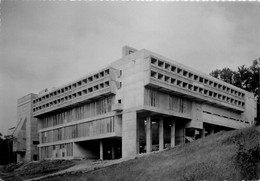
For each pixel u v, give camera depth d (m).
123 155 61.47
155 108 60.88
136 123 60.22
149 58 59.38
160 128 65.75
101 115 67.94
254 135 35.44
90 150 79.25
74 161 67.94
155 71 60.38
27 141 95.88
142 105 59.03
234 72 93.06
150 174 33.97
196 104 74.06
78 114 76.31
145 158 42.66
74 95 74.88
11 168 74.50
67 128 79.69
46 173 53.88
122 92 64.00
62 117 82.44
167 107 65.38
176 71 65.38
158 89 63.00
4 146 99.31
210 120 77.88
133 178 34.12
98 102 70.12
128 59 64.06
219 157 32.12
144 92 60.06
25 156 95.94
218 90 78.19
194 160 34.19
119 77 65.31
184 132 72.62
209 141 40.16
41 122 91.94
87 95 69.88
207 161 32.22
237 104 86.19
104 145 81.25
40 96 88.50
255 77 89.06
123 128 62.50
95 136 69.19
